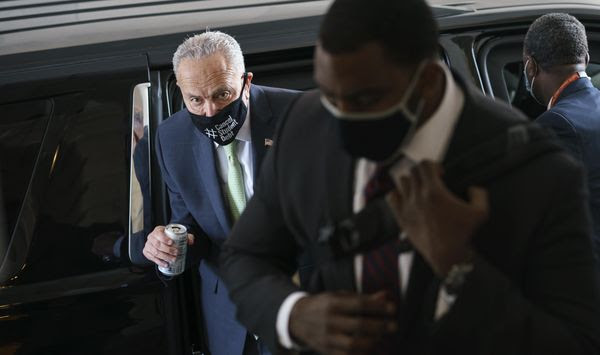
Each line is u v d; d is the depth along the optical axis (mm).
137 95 2498
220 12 2836
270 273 1424
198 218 2391
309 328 1242
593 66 2965
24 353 2367
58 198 2426
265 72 2686
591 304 1198
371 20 1099
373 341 1210
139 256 2432
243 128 2330
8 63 2596
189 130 2377
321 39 1133
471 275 1152
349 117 1164
